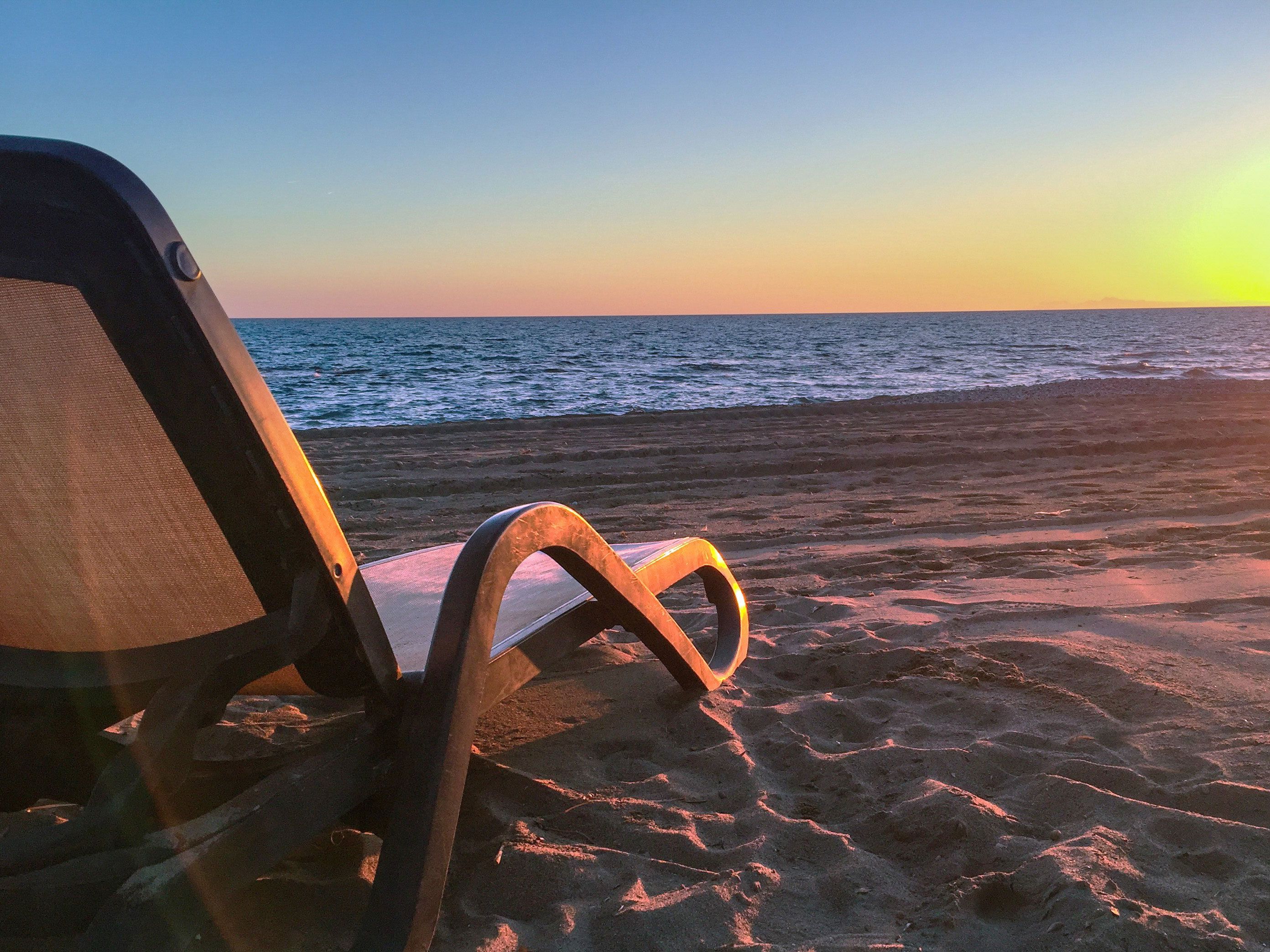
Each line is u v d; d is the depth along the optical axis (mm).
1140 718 2816
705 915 1877
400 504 7145
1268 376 25219
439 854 1581
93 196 1079
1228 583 4293
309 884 2002
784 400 19047
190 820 1474
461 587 1743
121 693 1561
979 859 2047
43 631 1702
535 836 2221
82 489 1392
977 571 4754
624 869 2078
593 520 6488
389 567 3223
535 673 2180
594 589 2355
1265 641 3463
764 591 4598
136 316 1151
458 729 1657
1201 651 3371
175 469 1330
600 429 11453
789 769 2596
